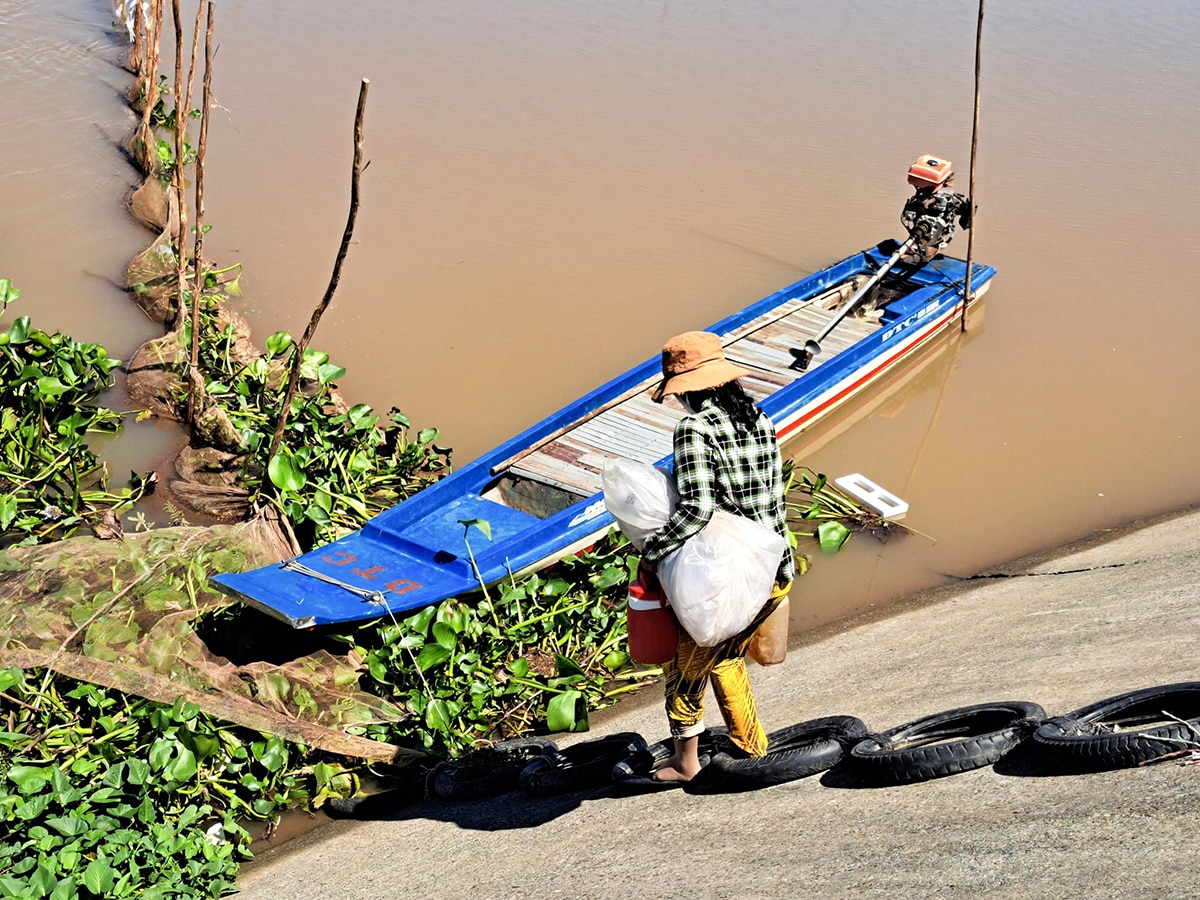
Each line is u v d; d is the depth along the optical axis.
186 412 10.77
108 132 16.34
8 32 19.73
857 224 14.55
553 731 6.64
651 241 14.08
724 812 4.88
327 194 14.80
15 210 14.08
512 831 5.55
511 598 8.05
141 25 17.92
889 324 11.74
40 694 6.94
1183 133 17.31
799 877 4.15
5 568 7.35
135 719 6.84
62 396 10.34
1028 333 12.71
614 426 10.09
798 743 5.32
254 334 11.99
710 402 4.39
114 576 7.43
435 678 7.60
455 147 16.11
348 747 6.92
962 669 6.61
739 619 4.36
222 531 8.06
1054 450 10.95
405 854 5.80
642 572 4.62
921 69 19.42
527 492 9.33
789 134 16.86
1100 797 3.94
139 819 6.04
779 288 13.24
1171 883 3.29
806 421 11.02
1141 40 21.19
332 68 18.53
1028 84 18.88
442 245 13.81
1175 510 10.00
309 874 5.97
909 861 3.97
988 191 15.41
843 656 7.82
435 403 11.20
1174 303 13.22
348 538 8.37
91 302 12.45
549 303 12.81
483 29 20.61
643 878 4.55
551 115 17.23
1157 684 5.16
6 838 5.89
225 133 16.25
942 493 10.39
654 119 17.23
